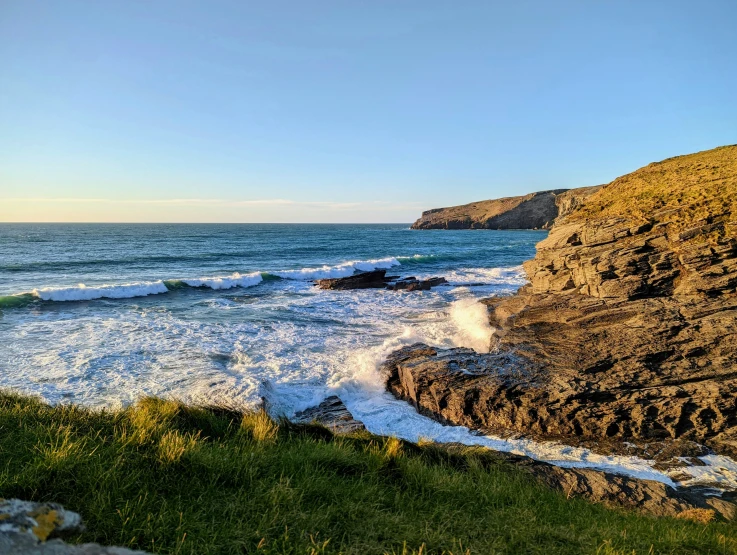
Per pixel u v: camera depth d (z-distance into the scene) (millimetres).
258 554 4012
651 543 5711
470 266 57062
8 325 21719
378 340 20406
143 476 4996
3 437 5410
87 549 2766
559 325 16922
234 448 6508
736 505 8523
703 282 15844
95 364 15945
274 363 16766
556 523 6168
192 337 20203
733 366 12570
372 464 6941
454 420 13047
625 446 11531
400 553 4418
